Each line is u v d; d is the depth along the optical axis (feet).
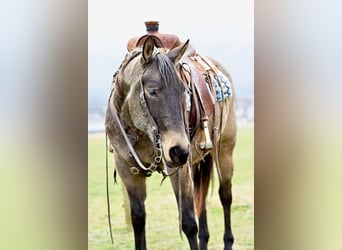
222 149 15.84
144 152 12.25
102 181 28.45
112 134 12.53
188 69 13.35
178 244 19.94
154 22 13.55
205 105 13.55
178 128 10.89
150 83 11.10
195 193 15.08
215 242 20.10
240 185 26.50
